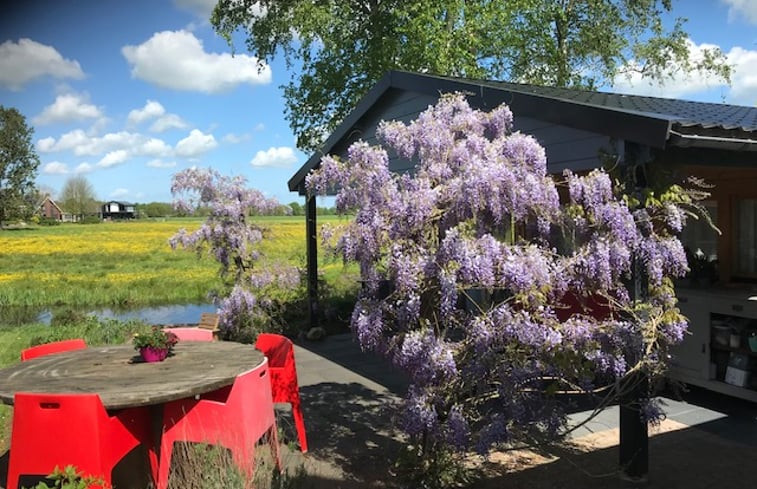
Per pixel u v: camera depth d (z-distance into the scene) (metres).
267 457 3.87
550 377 3.75
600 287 3.88
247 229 8.62
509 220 3.84
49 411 3.40
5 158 57.97
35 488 3.14
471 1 15.57
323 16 14.70
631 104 5.66
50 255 30.03
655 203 3.81
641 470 3.95
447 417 3.70
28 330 10.62
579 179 3.92
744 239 6.55
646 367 3.85
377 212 3.85
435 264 3.58
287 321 10.39
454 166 4.02
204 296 17.38
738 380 5.63
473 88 5.96
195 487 3.41
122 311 15.45
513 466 4.30
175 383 3.79
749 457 4.41
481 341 3.54
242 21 16.06
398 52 15.25
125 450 3.66
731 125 3.84
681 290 6.18
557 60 19.12
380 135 4.54
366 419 5.52
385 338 3.83
